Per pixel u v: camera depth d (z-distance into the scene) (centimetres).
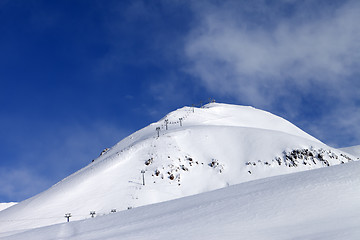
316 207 2198
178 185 10081
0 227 7650
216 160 11388
